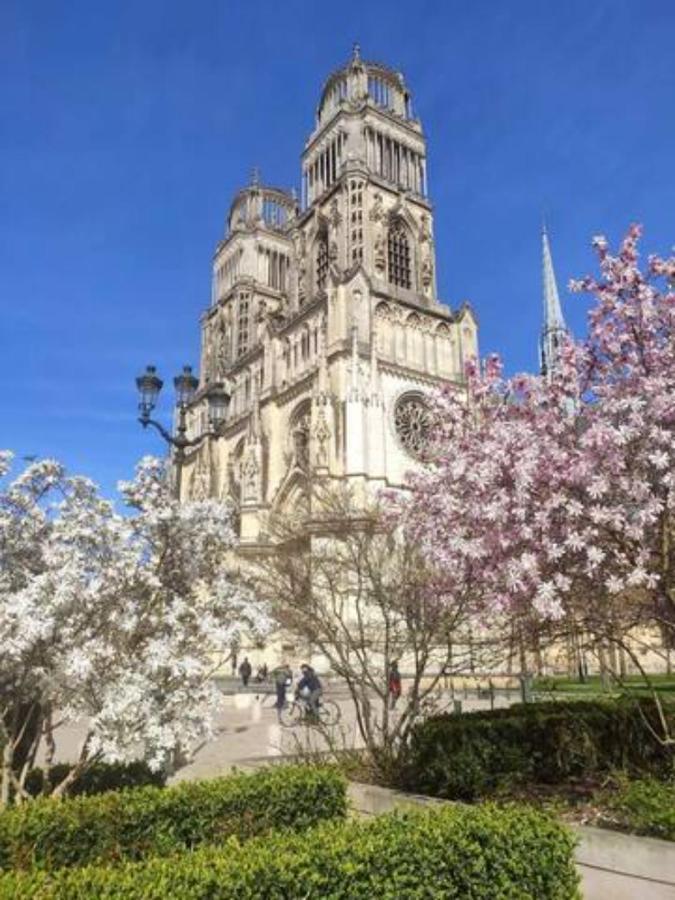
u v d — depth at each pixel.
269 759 19.47
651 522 12.19
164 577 13.80
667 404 12.44
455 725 13.98
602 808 11.75
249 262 100.31
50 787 12.61
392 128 83.62
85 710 11.70
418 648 17.89
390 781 15.02
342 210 76.50
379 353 67.69
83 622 11.75
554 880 7.75
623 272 14.38
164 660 11.53
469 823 7.86
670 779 12.56
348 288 68.25
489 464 13.48
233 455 82.56
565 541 12.44
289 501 68.69
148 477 14.20
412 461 65.88
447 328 74.94
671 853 9.34
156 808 9.02
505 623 16.05
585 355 15.05
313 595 24.92
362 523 27.83
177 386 30.78
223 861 6.63
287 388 73.31
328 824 8.23
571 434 14.04
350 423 62.28
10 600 11.22
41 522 13.98
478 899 7.42
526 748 13.64
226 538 14.53
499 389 17.25
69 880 6.17
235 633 13.05
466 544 13.36
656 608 13.87
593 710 14.98
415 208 81.25
